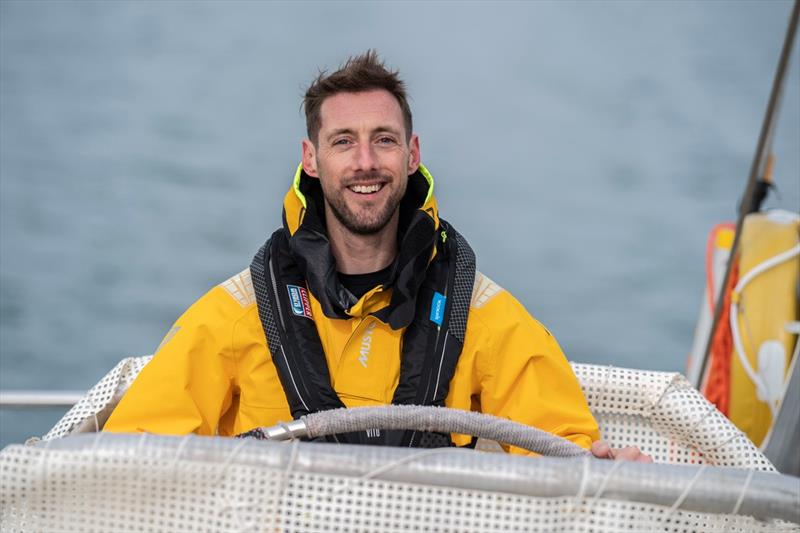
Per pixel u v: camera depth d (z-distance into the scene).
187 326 6.59
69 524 4.62
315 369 6.46
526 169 49.75
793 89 48.47
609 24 76.56
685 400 6.48
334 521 4.51
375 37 73.19
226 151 50.81
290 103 59.81
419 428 5.13
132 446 4.54
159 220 41.28
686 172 50.28
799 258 10.16
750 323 10.21
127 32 71.44
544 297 35.91
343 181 6.67
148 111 56.81
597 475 4.49
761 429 10.18
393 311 6.54
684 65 67.69
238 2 79.31
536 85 63.69
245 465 4.52
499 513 4.50
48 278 35.38
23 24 71.06
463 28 75.69
